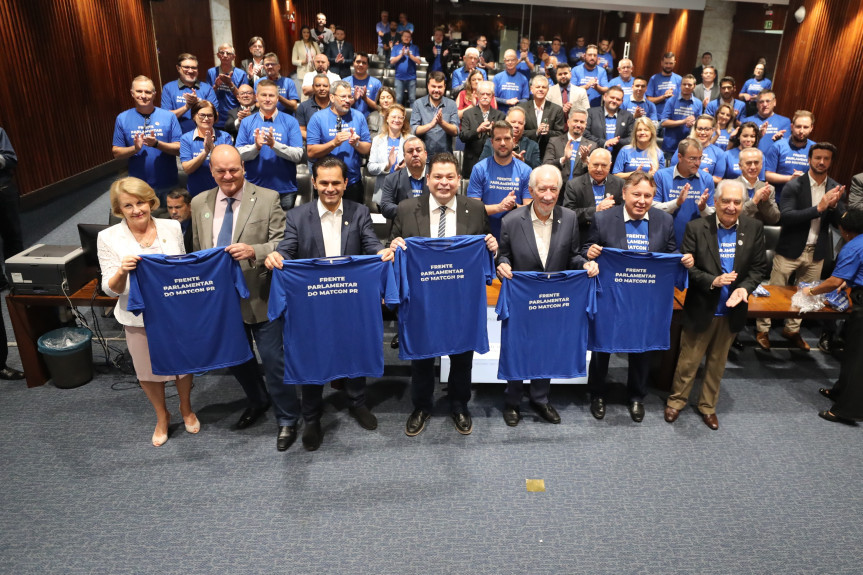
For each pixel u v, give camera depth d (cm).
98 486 283
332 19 1434
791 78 982
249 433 326
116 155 460
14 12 624
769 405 369
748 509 280
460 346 303
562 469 303
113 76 859
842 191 386
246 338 297
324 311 280
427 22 1454
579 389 379
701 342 328
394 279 280
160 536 254
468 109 520
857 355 335
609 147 498
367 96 684
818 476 304
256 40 742
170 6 1085
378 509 272
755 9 1033
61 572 236
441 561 245
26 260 344
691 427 343
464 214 304
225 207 302
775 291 393
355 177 488
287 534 257
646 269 309
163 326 279
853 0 823
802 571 246
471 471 299
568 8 1085
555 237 311
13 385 368
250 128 439
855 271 331
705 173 409
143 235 287
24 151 643
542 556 249
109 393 362
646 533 263
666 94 764
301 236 293
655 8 1073
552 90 684
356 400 327
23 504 271
